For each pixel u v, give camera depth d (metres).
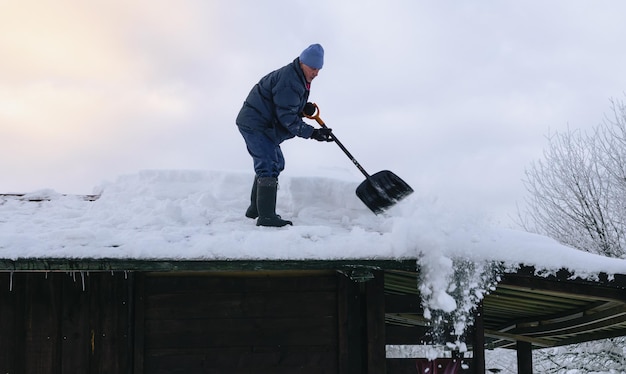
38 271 5.36
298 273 5.61
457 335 5.38
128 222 5.53
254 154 5.78
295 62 5.65
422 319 7.37
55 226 5.41
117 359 5.38
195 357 5.44
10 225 5.37
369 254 4.97
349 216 6.05
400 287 6.84
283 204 6.31
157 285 5.49
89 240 4.87
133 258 4.80
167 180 6.64
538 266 5.14
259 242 4.93
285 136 5.91
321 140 5.84
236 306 5.52
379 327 5.52
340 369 5.51
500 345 10.23
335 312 5.60
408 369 5.52
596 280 5.15
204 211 5.98
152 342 5.43
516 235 5.44
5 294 5.40
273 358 5.50
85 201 6.45
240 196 6.52
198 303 5.50
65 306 5.42
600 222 15.98
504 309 7.72
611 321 6.85
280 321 5.54
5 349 5.35
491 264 5.16
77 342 5.38
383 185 5.81
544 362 15.45
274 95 5.64
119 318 5.42
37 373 5.34
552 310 7.34
